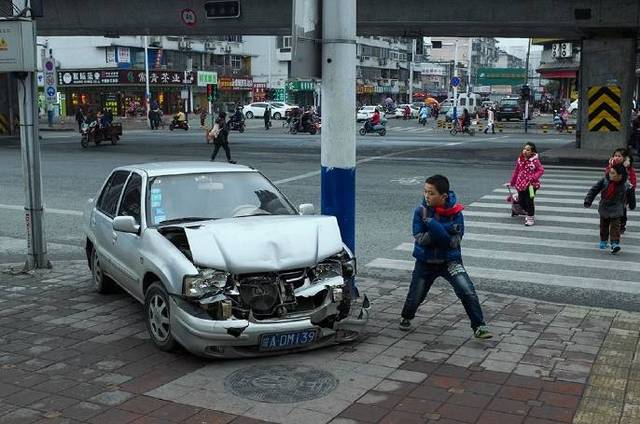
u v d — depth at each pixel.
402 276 8.38
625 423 4.27
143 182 6.54
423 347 5.70
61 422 4.35
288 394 4.74
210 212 6.30
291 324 5.25
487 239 10.45
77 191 15.79
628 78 22.72
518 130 45.84
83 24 29.00
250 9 26.45
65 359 5.48
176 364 5.34
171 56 67.00
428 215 5.93
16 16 7.95
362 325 5.71
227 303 5.15
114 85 61.41
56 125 49.22
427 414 4.43
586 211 12.81
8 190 16.19
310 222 5.82
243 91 75.94
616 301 7.32
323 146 6.42
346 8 6.12
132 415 4.44
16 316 6.66
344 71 6.21
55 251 9.94
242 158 23.52
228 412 4.47
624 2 21.22
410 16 24.03
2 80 34.50
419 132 43.31
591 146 23.61
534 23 22.61
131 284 6.30
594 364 5.29
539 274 8.43
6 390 4.87
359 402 4.61
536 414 4.41
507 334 6.02
